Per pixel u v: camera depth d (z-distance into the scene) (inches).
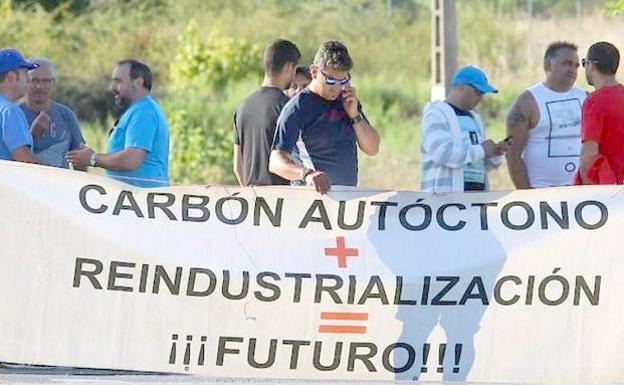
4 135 1180.5
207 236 1076.5
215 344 1070.4
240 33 3954.2
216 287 1070.4
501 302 1072.8
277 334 1071.6
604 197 1080.2
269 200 1082.1
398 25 4099.4
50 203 1073.5
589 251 1073.5
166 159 1331.2
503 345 1071.0
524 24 4025.6
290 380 1074.1
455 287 1073.5
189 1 4025.6
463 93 1349.7
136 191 1080.2
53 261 1071.0
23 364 1083.3
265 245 1076.5
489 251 1076.5
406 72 3873.0
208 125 3316.9
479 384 1066.7
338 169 1141.1
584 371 1068.5
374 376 1072.8
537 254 1074.7
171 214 1078.4
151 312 1069.8
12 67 1191.6
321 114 1135.6
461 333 1071.6
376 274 1074.1
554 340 1069.8
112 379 1079.0
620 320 1067.3
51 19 3836.1
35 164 1101.7
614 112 1204.5
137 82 1307.8
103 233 1071.6
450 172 1339.8
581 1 4074.8
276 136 1132.5
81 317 1070.4
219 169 3085.6
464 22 4045.3
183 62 3604.8
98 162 1284.4
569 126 1371.8
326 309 1072.2
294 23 4057.6
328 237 1079.6
